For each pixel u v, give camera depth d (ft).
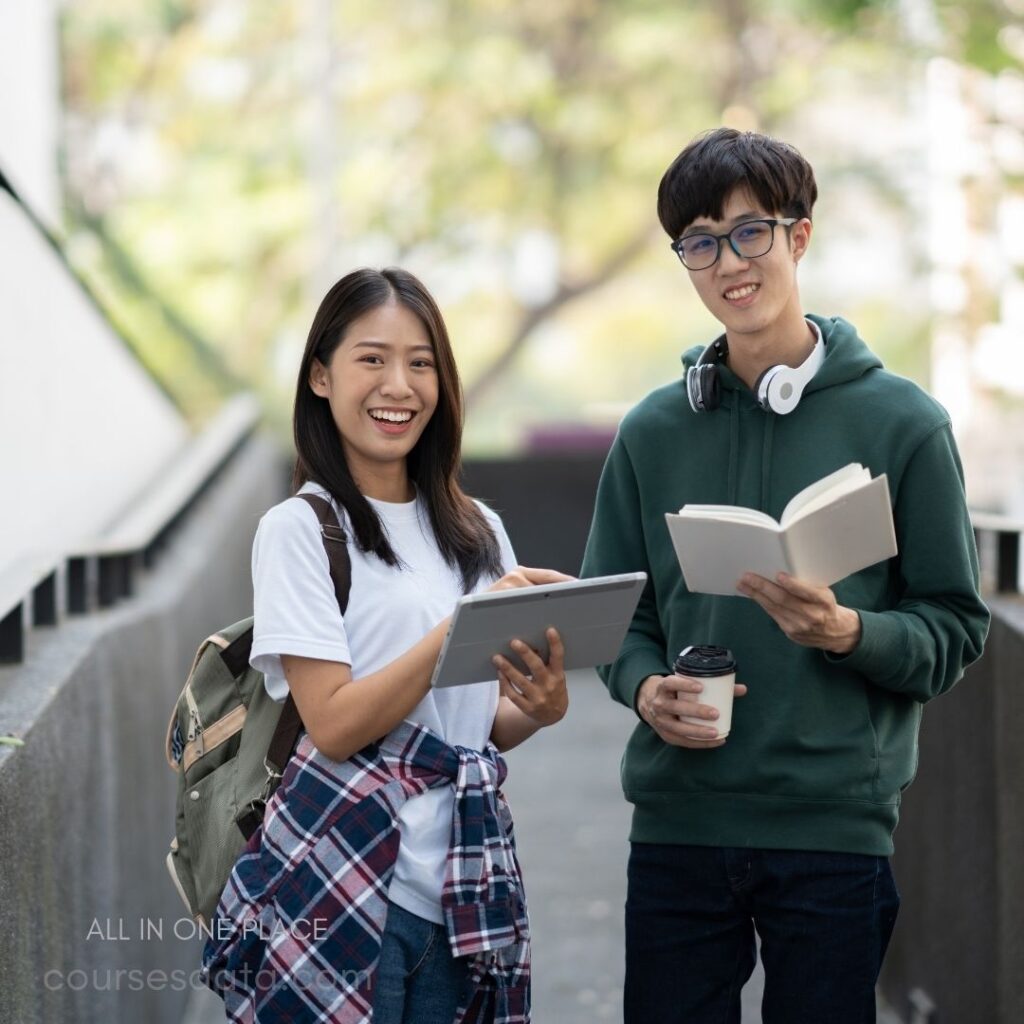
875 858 22.12
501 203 155.94
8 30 58.90
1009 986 27.14
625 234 159.33
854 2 77.61
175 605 41.68
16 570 27.35
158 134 150.71
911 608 22.06
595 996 38.83
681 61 147.84
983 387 93.50
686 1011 23.04
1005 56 74.64
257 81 150.51
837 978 21.99
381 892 19.81
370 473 21.66
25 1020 20.77
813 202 22.15
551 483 94.68
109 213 150.00
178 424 77.97
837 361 22.26
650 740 23.17
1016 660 26.86
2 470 39.52
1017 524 31.30
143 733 35.12
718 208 21.53
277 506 20.93
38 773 22.38
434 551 21.71
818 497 19.75
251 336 156.15
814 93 144.25
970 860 30.27
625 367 184.34
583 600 19.86
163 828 38.32
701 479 23.02
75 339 51.44
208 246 152.56
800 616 20.26
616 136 151.53
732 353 22.71
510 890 20.77
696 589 21.03
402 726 20.52
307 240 152.46
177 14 145.79
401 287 21.34
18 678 25.29
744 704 22.17
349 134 150.30
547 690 20.24
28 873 21.39
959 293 94.53
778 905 22.30
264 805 20.65
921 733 34.65
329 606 20.26
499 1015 20.74
